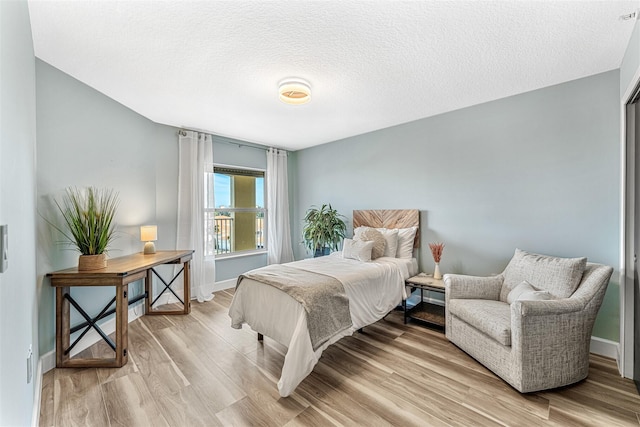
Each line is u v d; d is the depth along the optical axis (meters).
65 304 2.21
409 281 3.03
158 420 1.61
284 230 5.07
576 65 2.21
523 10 1.58
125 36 1.81
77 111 2.45
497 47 1.95
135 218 3.22
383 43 1.89
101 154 2.73
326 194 4.76
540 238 2.67
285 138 4.43
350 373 2.07
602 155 2.34
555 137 2.57
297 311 1.97
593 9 1.58
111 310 2.69
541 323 1.80
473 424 1.57
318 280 2.26
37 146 2.09
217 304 3.69
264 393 1.85
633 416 1.62
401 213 3.68
